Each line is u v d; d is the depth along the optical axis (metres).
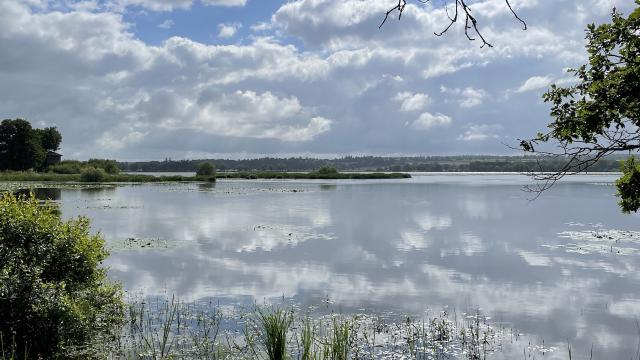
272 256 19.41
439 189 70.00
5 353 7.79
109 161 109.69
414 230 27.12
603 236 24.69
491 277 15.86
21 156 101.56
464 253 20.19
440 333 10.57
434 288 14.48
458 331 10.74
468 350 9.68
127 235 24.66
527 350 9.75
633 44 5.61
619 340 10.31
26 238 9.35
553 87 6.50
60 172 102.44
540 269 17.17
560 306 12.73
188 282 14.98
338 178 125.25
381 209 39.22
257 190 66.31
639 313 12.15
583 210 38.41
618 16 5.89
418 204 44.06
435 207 41.09
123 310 10.81
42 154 105.44
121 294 11.01
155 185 80.00
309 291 14.04
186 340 9.71
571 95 6.41
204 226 28.41
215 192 61.47
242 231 26.39
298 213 36.00
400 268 17.28
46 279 9.28
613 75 5.77
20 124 101.88
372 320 11.41
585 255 19.73
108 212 35.56
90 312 9.27
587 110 5.83
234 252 20.17
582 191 64.12
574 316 11.89
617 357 9.41
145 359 8.65
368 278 15.70
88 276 10.12
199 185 81.62
